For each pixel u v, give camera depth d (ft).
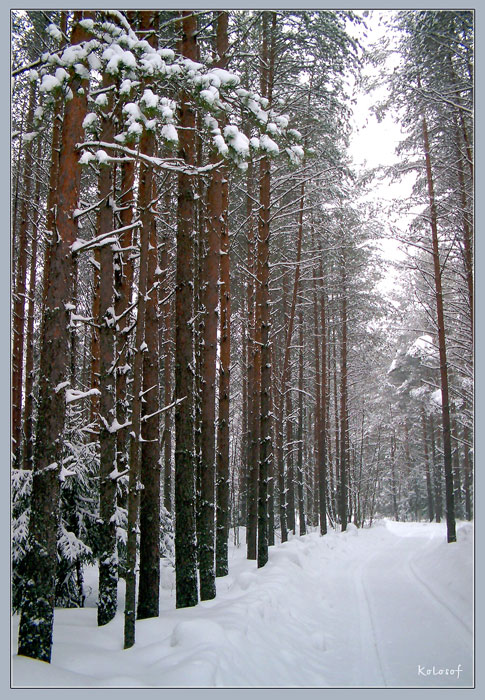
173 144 15.75
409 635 23.61
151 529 23.52
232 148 17.61
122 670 15.78
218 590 30.09
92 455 30.14
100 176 24.07
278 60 38.34
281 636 22.06
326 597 32.01
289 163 20.58
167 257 39.19
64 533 27.86
